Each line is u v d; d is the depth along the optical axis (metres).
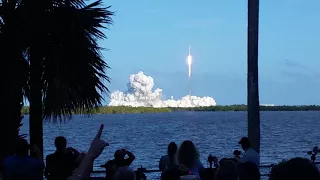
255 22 8.76
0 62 8.30
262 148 45.56
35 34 8.41
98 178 9.29
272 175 2.16
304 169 2.09
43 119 9.12
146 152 42.59
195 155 6.11
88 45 8.80
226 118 187.38
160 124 128.12
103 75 9.12
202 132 83.50
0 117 8.31
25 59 8.57
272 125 119.81
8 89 8.25
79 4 9.07
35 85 8.55
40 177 6.73
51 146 47.53
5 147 8.27
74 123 151.62
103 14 9.12
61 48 8.68
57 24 8.59
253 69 8.77
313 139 61.22
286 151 41.28
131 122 148.88
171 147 7.46
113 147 48.53
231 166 4.60
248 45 8.80
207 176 8.07
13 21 8.37
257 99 8.77
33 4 8.50
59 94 8.67
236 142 56.66
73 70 8.66
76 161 6.88
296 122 144.75
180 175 5.19
